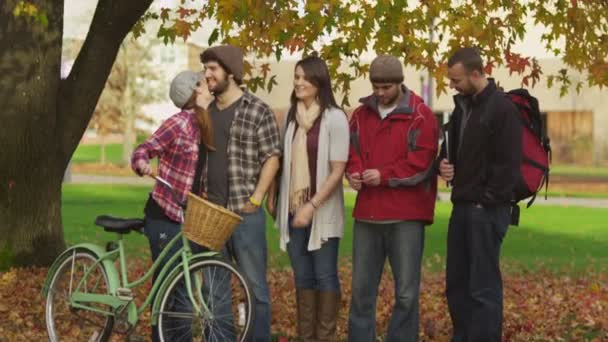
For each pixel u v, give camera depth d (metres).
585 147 47.84
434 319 9.70
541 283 13.29
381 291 11.85
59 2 11.73
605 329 9.59
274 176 7.21
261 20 9.51
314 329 7.32
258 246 7.08
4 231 11.98
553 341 8.90
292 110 7.26
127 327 7.07
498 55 10.96
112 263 7.18
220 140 7.02
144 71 52.38
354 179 7.14
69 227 19.84
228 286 6.83
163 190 6.90
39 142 11.82
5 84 11.55
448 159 7.15
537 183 7.00
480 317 7.11
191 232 6.52
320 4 9.51
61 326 7.41
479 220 7.04
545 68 40.25
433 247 17.86
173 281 6.78
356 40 10.80
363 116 7.25
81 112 12.00
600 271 14.86
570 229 21.33
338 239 7.30
